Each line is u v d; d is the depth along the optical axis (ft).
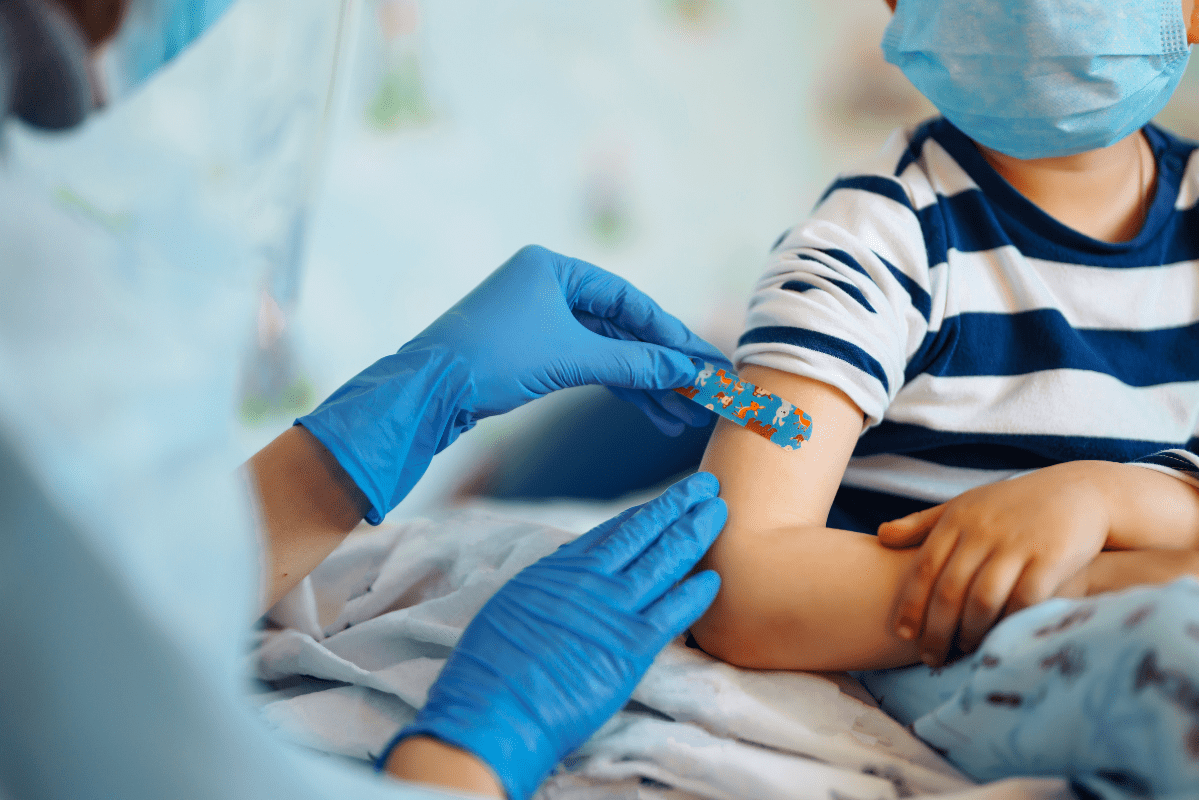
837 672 2.66
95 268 1.50
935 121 3.57
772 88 8.32
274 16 1.90
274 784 1.44
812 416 2.81
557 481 5.74
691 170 8.36
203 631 1.47
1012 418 3.02
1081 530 2.23
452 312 3.15
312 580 3.47
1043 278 3.17
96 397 1.42
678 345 3.43
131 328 1.49
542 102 7.85
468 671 2.26
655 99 8.16
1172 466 2.56
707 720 2.37
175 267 1.66
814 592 2.47
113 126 1.67
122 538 1.36
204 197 1.77
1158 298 3.19
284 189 2.13
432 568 3.30
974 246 3.21
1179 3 2.79
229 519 1.58
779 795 2.09
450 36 7.45
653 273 8.37
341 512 2.74
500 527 3.35
